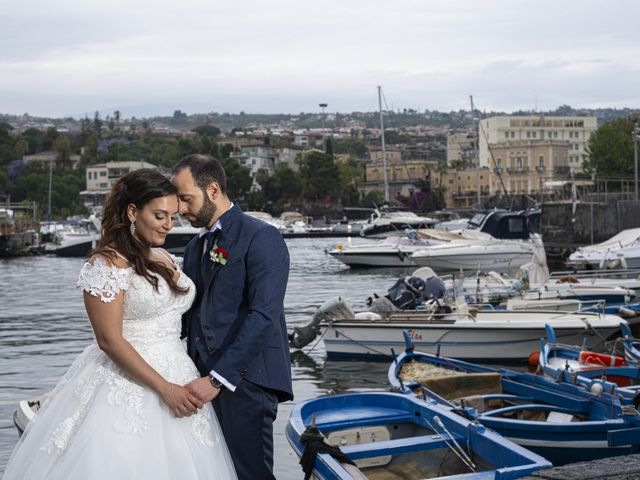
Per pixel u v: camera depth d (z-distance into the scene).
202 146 147.62
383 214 72.38
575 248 46.00
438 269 38.69
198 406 4.55
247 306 4.90
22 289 35.91
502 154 133.00
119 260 4.53
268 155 155.88
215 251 4.91
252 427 4.83
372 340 16.64
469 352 16.12
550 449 8.23
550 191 70.56
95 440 4.38
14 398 13.77
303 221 101.62
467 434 6.76
